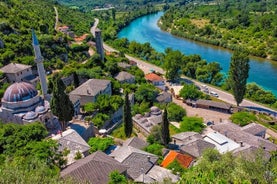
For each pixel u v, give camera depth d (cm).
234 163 4388
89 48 17488
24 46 12450
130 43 19638
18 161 4741
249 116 9806
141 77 13712
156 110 10100
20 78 10344
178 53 14538
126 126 7844
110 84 10719
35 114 7412
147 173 5959
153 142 7719
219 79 13625
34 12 17850
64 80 11294
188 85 12531
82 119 8625
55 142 5838
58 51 13888
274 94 12788
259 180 3400
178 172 6031
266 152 6794
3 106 7600
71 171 5094
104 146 6681
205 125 9225
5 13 14450
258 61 16950
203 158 5350
